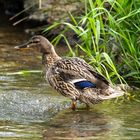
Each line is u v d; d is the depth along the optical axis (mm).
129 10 12531
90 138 9430
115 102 11594
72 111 11070
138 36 12477
